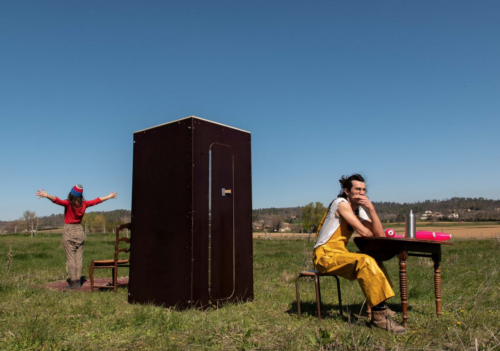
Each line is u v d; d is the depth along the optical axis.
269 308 5.11
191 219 4.98
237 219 5.64
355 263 4.01
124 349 3.43
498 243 18.67
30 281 7.64
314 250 4.59
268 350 3.31
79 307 5.00
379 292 3.79
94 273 9.36
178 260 5.06
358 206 4.76
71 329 4.05
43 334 3.69
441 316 4.45
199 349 3.40
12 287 6.38
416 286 6.46
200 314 4.65
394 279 7.66
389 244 4.30
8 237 28.48
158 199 5.41
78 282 6.93
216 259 5.25
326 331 3.56
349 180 4.59
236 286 5.51
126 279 7.98
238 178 5.75
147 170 5.63
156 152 5.54
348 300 5.68
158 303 5.23
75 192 6.96
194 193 5.05
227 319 4.35
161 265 5.26
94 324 4.22
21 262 11.39
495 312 4.71
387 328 3.91
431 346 3.38
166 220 5.27
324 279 7.68
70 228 6.91
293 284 7.28
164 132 5.45
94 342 3.63
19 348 3.41
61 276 8.52
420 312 4.91
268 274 8.82
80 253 7.05
